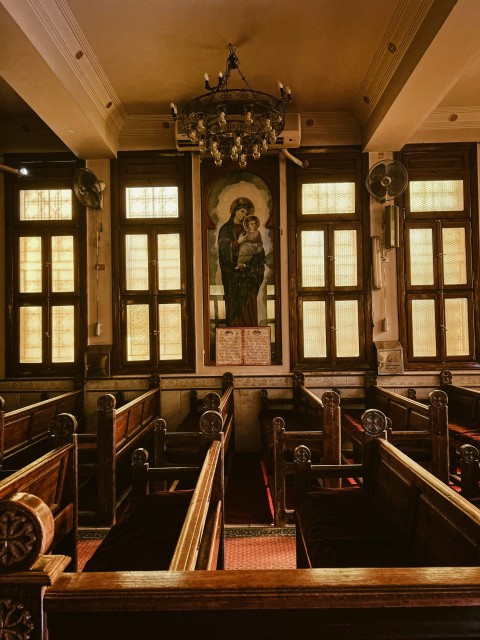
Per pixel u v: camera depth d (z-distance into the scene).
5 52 4.16
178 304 6.72
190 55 5.20
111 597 1.17
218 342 6.68
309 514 2.78
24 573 1.14
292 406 6.59
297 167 6.73
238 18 4.60
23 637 1.14
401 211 6.68
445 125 6.64
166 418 6.61
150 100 6.16
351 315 6.70
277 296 6.68
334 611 1.19
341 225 6.70
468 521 1.81
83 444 4.19
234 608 1.17
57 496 3.01
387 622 1.19
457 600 1.18
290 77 5.71
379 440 3.04
